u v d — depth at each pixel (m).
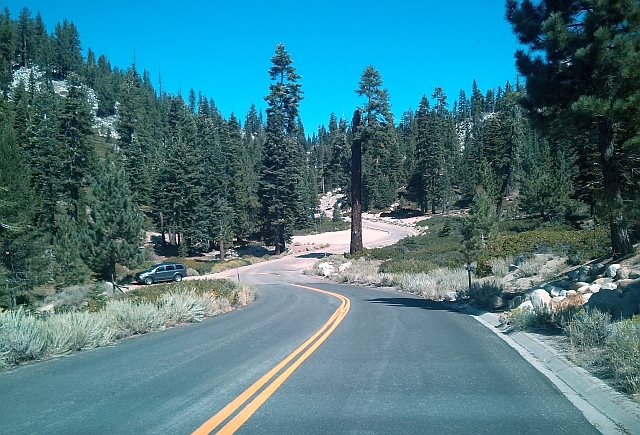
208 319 16.61
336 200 134.00
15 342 9.24
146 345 11.31
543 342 10.08
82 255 37.31
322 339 11.46
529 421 5.75
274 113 64.56
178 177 63.50
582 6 14.50
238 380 7.77
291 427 5.59
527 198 48.00
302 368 8.52
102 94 143.25
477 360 9.03
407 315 15.95
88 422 5.82
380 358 9.28
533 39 15.27
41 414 6.14
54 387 7.48
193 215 63.28
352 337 11.71
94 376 8.20
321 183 155.12
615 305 10.22
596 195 15.27
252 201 75.56
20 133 48.97
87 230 38.44
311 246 74.25
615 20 13.22
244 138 151.50
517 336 11.29
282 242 68.50
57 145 48.09
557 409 6.18
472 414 6.01
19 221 28.42
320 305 19.92
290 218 66.38
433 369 8.37
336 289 30.12
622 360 6.92
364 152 49.69
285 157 64.81
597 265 16.05
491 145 61.28
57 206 48.53
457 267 31.59
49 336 10.19
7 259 28.94
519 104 15.69
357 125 46.44
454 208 95.81
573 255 20.61
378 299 22.62
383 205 111.69
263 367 8.65
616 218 13.62
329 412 6.12
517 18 15.16
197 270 52.66
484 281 20.77
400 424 5.68
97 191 38.66
